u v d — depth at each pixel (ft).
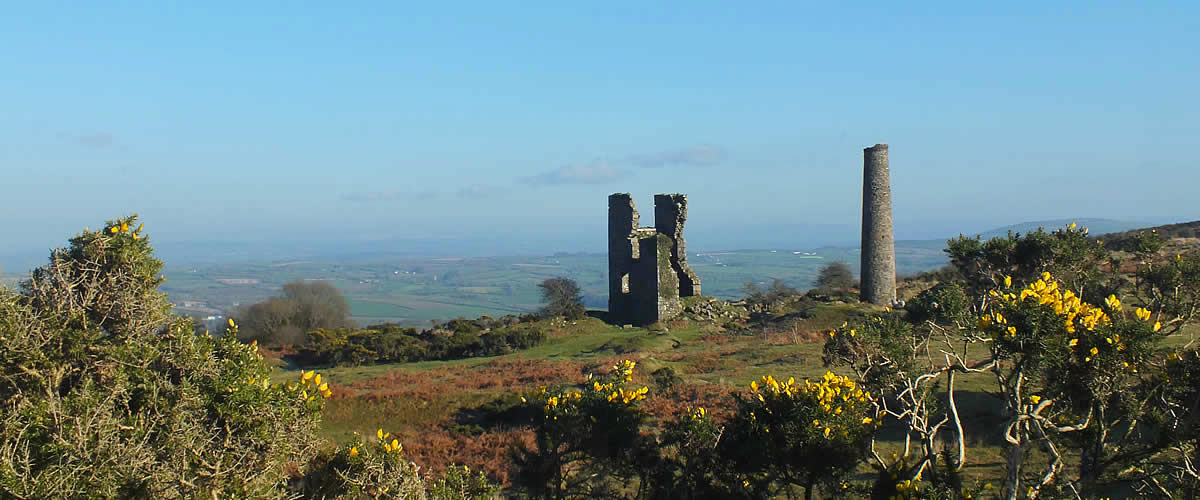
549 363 170.91
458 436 103.65
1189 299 54.13
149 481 38.60
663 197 250.78
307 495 47.24
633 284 236.43
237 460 41.83
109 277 46.60
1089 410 43.34
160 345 45.96
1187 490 43.47
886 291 209.15
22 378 42.70
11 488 34.55
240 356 46.52
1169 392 44.50
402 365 193.88
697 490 59.26
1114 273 65.10
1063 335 39.63
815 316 193.88
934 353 117.19
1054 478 48.32
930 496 46.39
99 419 39.45
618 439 61.16
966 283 68.80
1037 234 62.95
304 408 46.39
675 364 147.13
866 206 210.59
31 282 46.73
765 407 58.90
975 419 80.69
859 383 67.41
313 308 279.90
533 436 99.81
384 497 44.98
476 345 206.69
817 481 57.26
